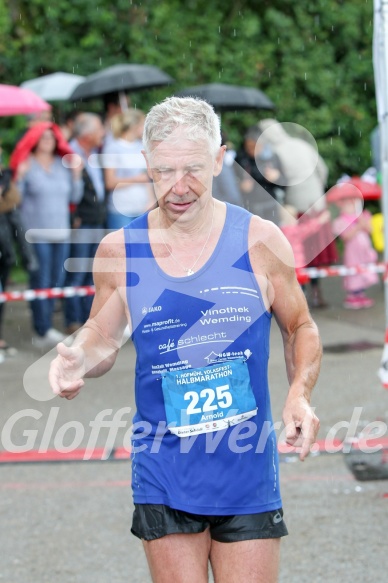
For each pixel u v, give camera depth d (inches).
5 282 436.8
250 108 510.0
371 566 210.4
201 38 700.7
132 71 484.1
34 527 238.7
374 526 231.3
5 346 446.9
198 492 139.2
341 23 732.0
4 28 661.9
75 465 283.7
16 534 234.8
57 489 264.4
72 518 243.9
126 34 684.1
